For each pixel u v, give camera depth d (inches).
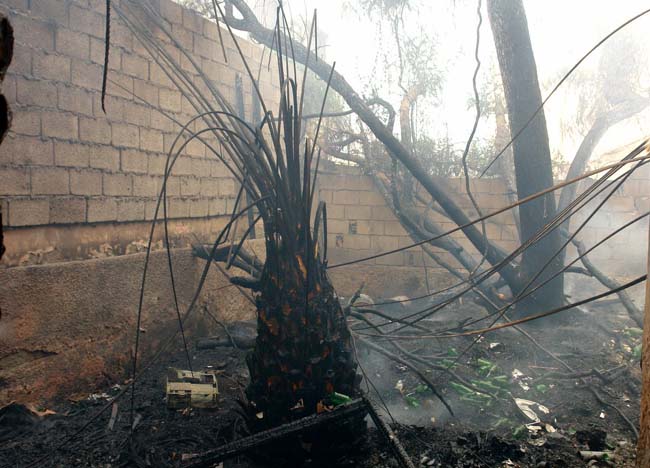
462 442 140.3
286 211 117.8
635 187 320.5
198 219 240.4
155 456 130.4
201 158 240.1
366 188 354.6
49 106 161.5
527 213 244.1
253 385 121.6
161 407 161.6
